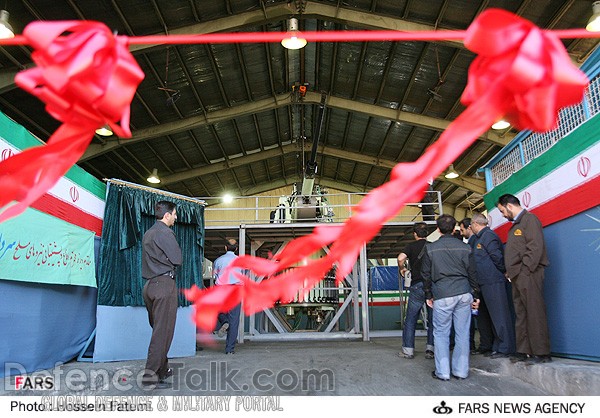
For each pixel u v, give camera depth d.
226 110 11.42
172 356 5.09
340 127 13.41
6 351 3.41
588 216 3.20
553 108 0.60
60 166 0.72
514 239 3.40
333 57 9.86
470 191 14.42
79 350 4.53
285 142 15.00
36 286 3.81
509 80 0.62
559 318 3.54
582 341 3.25
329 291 8.76
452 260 3.42
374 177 16.38
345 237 0.63
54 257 3.93
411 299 4.65
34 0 6.61
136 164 12.94
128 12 7.41
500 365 3.56
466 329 3.39
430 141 12.55
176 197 5.78
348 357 4.70
